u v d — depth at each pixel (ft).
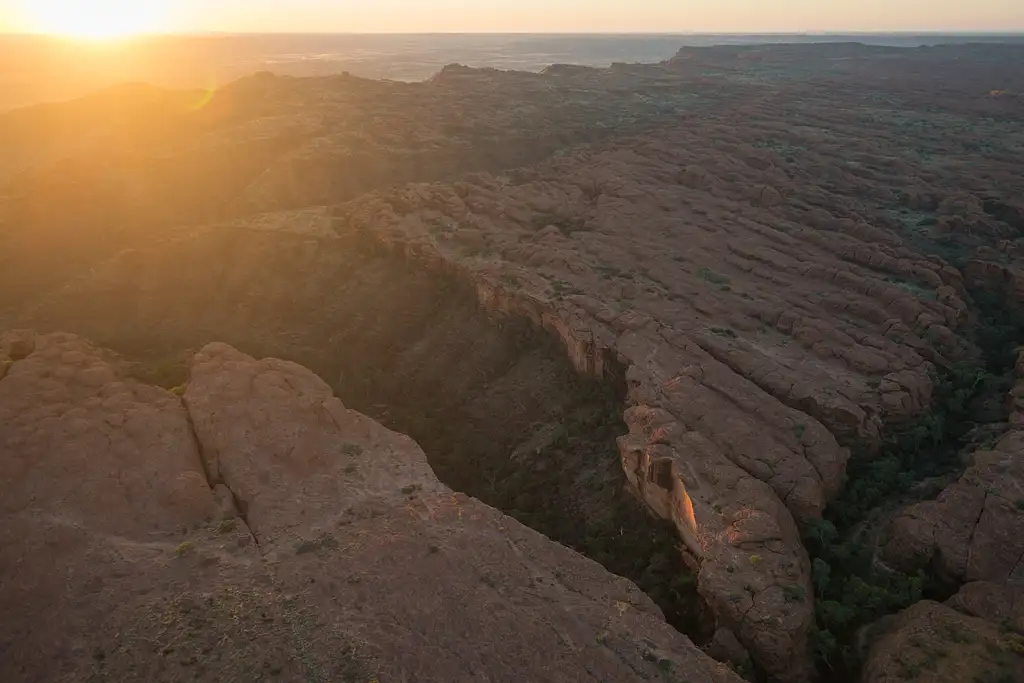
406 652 65.72
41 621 68.69
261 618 69.00
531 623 70.13
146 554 76.95
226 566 75.56
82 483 84.53
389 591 72.59
